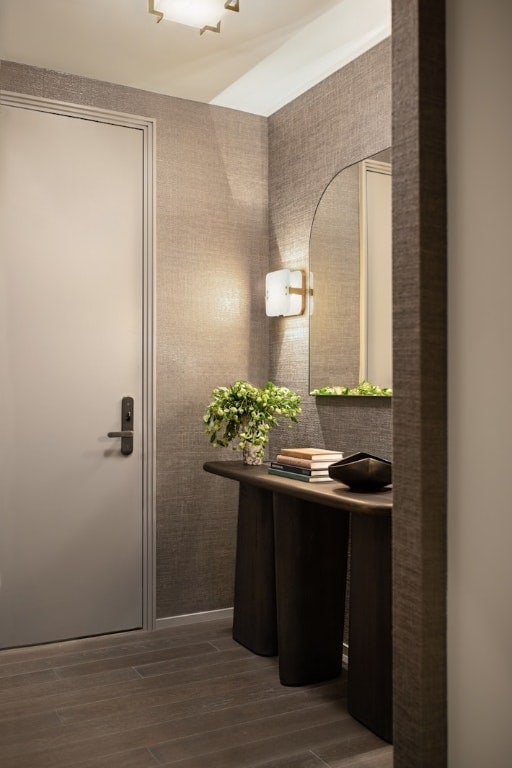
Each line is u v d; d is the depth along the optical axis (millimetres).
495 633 1842
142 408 3461
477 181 1825
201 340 3596
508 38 1906
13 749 2271
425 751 1704
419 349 1721
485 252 1840
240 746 2314
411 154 1750
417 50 1730
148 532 3457
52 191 3266
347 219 3102
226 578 3658
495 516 1852
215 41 2955
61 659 3057
